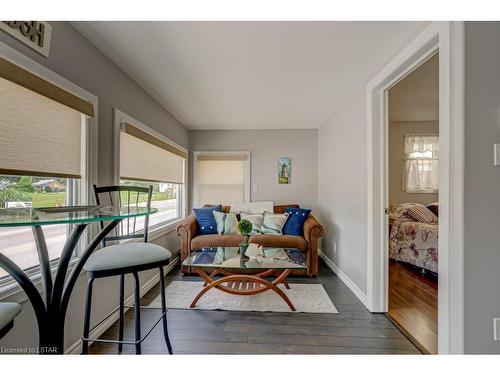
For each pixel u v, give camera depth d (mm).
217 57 1973
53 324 1086
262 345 1698
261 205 3896
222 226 3387
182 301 2350
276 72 2230
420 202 4484
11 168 1207
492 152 1235
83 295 1656
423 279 2998
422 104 3469
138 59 2006
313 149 4285
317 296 2465
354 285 2570
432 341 1743
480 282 1229
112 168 2018
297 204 4227
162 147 3051
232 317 2064
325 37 1700
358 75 2268
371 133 2193
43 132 1388
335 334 1829
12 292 1200
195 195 4375
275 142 4320
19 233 1345
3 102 1171
